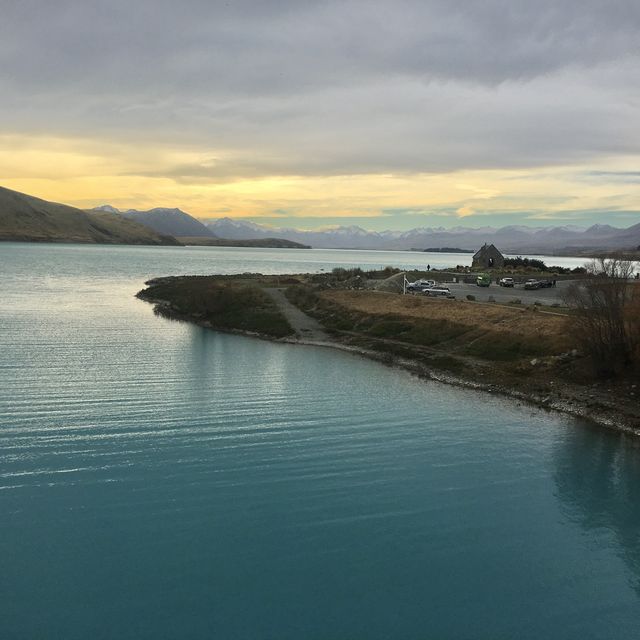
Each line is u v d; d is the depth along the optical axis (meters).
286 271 199.62
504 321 61.66
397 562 22.42
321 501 27.06
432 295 84.38
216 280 116.94
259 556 22.50
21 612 19.03
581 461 32.69
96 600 19.72
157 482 28.48
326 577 21.36
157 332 72.81
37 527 24.05
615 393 42.59
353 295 87.88
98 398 42.19
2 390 43.41
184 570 21.48
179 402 41.91
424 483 29.34
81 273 161.88
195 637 18.17
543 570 22.28
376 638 18.38
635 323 44.97
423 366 55.25
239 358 58.72
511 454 33.50
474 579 21.58
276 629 18.61
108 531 23.92
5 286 117.62
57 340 64.25
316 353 62.66
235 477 29.36
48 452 31.77
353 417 39.53
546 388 45.31
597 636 18.81
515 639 18.53
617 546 24.16
